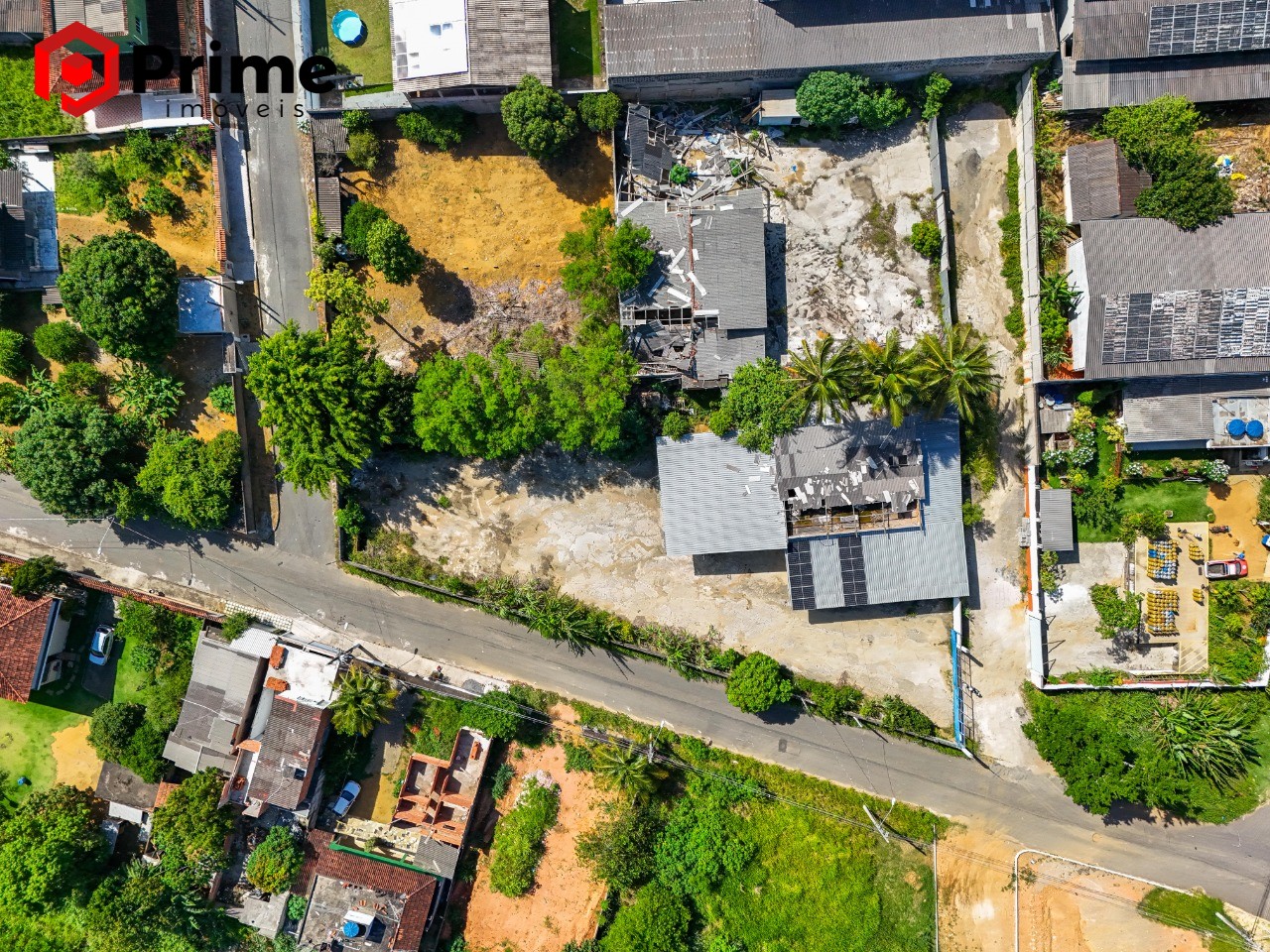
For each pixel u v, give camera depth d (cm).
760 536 4150
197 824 4062
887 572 4169
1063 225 4075
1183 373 3906
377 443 4162
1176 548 4191
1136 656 4262
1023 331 4212
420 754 4353
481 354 4322
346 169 4272
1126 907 4328
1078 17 3819
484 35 3950
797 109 4044
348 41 4206
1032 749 4353
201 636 4241
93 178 4216
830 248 4253
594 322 4134
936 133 4128
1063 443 4178
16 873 4122
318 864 4222
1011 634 4328
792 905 4328
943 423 4122
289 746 4138
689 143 4219
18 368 4281
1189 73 3953
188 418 4353
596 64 4200
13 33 4106
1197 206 3831
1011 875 4356
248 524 4312
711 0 3984
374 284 4319
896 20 3944
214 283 4203
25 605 4228
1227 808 4244
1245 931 4234
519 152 4269
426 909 4178
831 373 3816
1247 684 4181
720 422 4066
